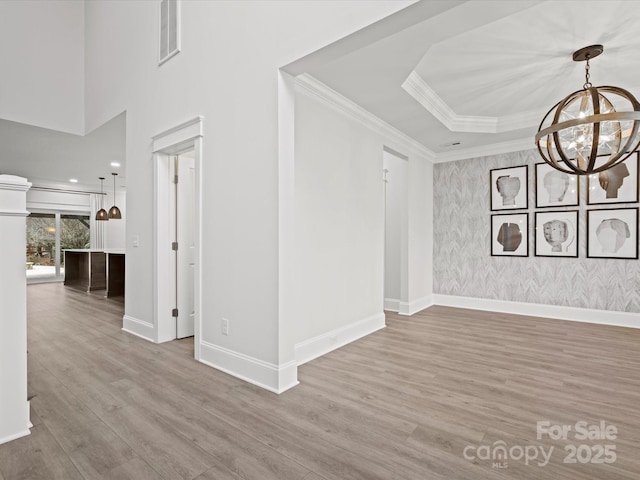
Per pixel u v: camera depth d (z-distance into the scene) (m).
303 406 2.12
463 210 5.33
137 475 1.49
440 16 2.13
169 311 3.51
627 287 4.14
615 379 2.55
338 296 3.42
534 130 4.38
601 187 4.29
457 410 2.08
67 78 4.78
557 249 4.58
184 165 3.65
